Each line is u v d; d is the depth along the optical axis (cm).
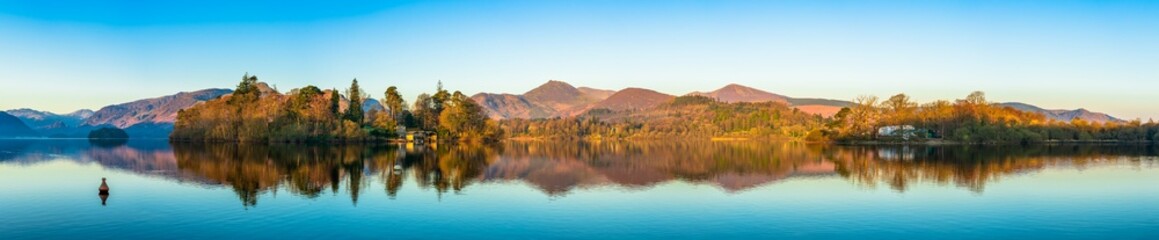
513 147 16650
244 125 17925
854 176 7100
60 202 4678
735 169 8194
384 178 6600
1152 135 19800
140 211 4291
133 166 8256
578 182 6303
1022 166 8719
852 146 16862
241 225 3853
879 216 4244
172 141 19900
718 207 4578
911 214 4325
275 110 18175
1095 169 8144
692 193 5356
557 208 4506
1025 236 3672
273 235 3603
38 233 3650
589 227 3853
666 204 4716
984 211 4444
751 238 3594
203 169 7719
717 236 3634
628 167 8588
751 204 4725
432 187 5734
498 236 3609
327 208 4441
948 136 18925
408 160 9831
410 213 4269
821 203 4784
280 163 8869
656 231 3753
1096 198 5109
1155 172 7650
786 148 16138
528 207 4547
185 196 4984
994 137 17600
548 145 19662
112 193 5178
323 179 6450
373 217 4116
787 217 4200
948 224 3984
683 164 9275
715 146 18850
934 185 6056
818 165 9000
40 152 12850
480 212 4319
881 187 5878
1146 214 4347
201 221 3959
